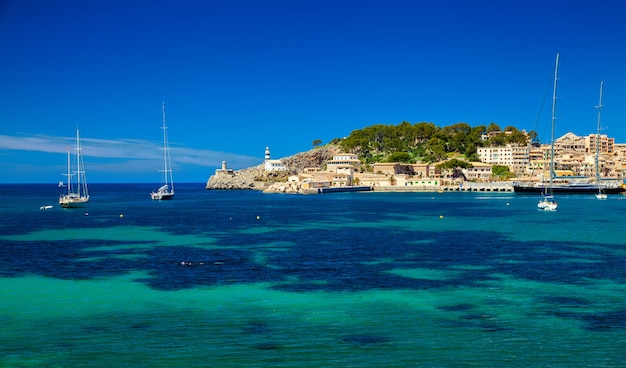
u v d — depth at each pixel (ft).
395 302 132.36
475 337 105.50
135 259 199.52
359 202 628.28
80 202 601.21
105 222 367.45
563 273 168.35
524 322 115.03
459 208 501.56
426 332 108.58
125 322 115.85
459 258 199.21
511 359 94.53
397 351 98.27
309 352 97.96
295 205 574.97
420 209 490.49
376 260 195.62
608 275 164.96
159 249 227.20
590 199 646.74
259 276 165.78
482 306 128.16
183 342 103.24
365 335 107.04
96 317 119.65
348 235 278.46
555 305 128.88
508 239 255.70
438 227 318.65
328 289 146.92
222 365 92.48
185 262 191.93
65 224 352.28
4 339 105.09
